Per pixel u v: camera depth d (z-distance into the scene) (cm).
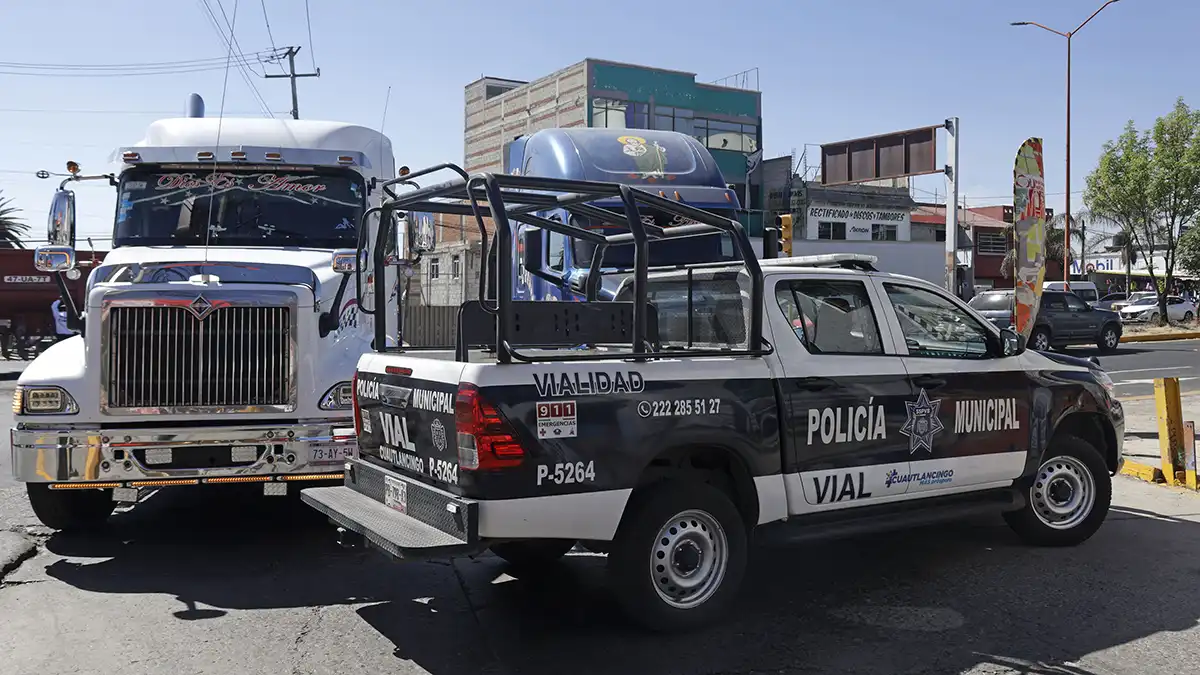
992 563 639
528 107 4566
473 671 459
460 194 527
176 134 873
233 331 671
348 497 563
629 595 492
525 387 464
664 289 636
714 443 515
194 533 729
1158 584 593
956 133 1861
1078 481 680
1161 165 3650
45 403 650
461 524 457
